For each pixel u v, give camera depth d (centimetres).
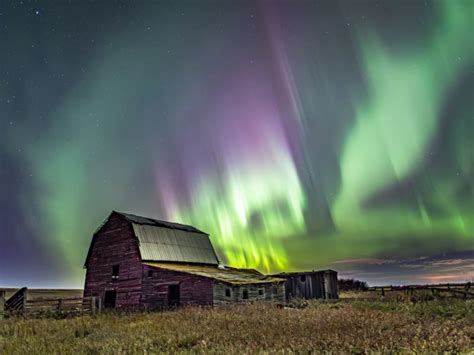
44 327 1631
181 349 1063
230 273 3450
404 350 951
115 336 1308
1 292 2211
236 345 1030
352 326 1347
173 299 2958
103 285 3441
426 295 2911
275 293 3269
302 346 1002
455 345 1020
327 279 3597
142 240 3422
